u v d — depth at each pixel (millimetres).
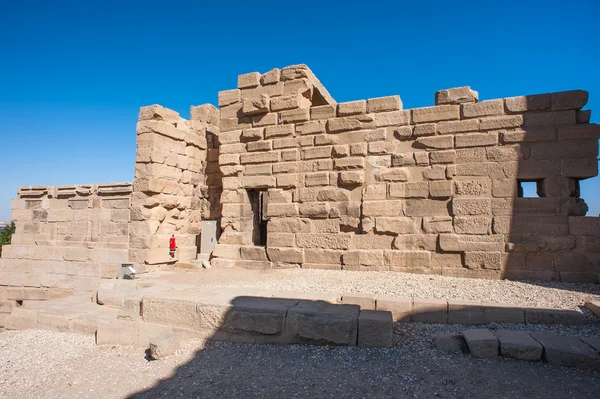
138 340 6996
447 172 10086
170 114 13617
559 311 6457
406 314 6965
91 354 6629
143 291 7781
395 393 4539
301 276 10172
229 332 6473
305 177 11641
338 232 11109
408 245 10344
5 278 14750
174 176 13773
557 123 9391
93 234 13609
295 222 11609
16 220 15203
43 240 14586
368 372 5109
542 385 4590
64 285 13812
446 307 6809
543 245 9172
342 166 11156
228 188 12789
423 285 8703
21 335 7719
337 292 8320
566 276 9008
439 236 10023
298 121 12039
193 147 15031
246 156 12602
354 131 11258
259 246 12141
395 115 10844
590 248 8953
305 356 5723
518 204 9492
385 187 10719
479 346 5387
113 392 5105
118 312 7797
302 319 6113
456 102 10320
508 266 9391
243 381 5074
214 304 6676
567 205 9148
